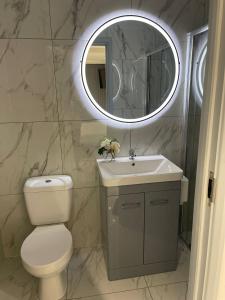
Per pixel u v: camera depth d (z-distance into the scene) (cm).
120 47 188
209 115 73
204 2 189
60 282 171
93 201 216
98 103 194
